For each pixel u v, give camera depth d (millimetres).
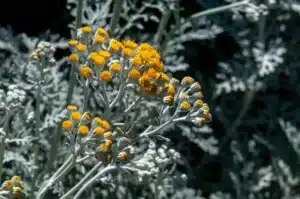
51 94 4699
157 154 4020
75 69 4277
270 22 6891
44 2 6852
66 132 3291
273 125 6863
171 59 5484
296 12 6977
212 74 7008
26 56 5199
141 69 3221
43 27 6914
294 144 6637
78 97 4883
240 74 6566
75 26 4465
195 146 6539
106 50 3480
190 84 3482
